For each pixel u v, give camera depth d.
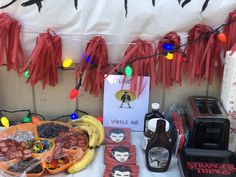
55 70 1.30
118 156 1.18
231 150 1.29
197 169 1.12
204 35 1.25
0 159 1.12
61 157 1.15
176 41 1.25
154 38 1.26
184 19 1.23
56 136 1.26
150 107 1.41
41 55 1.24
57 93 1.40
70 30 1.25
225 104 1.26
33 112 1.44
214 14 1.23
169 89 1.38
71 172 1.13
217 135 1.19
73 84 1.38
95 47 1.24
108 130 1.32
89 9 1.21
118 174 1.11
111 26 1.24
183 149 1.19
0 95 1.41
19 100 1.41
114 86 1.32
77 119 1.32
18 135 1.25
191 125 1.21
